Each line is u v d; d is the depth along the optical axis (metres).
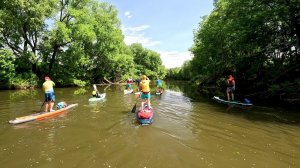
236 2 19.39
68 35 30.88
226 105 15.32
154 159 6.26
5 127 9.55
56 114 12.05
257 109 13.72
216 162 6.12
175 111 13.03
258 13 17.80
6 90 26.72
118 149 6.99
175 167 5.79
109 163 6.01
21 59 30.36
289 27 18.53
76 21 32.19
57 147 7.20
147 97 10.95
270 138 8.13
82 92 23.98
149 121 9.92
